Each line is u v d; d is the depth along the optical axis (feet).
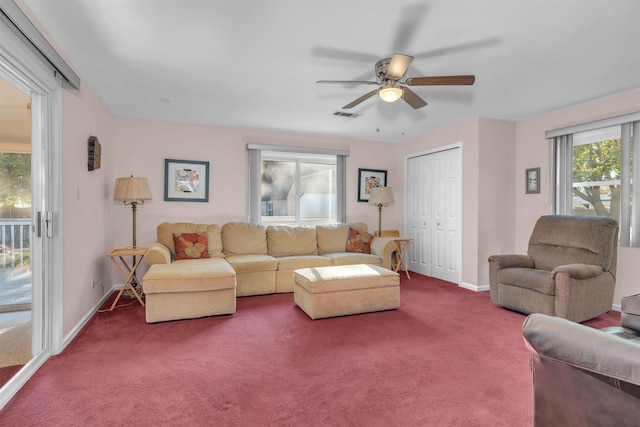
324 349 8.17
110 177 13.42
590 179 12.58
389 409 5.71
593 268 10.07
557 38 7.65
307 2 6.33
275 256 15.14
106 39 7.71
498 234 14.53
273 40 7.78
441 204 16.30
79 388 6.34
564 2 6.31
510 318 10.56
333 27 7.21
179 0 6.26
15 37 5.86
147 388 6.36
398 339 8.81
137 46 8.05
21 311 10.97
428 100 12.00
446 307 11.72
